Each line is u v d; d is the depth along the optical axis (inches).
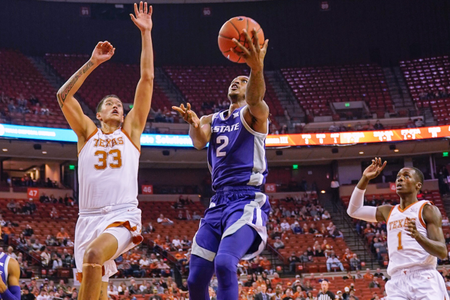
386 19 1407.5
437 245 198.7
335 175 1234.0
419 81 1327.5
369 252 962.7
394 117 1224.2
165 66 1370.6
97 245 161.2
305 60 1412.4
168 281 721.0
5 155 1051.9
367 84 1331.2
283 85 1348.4
